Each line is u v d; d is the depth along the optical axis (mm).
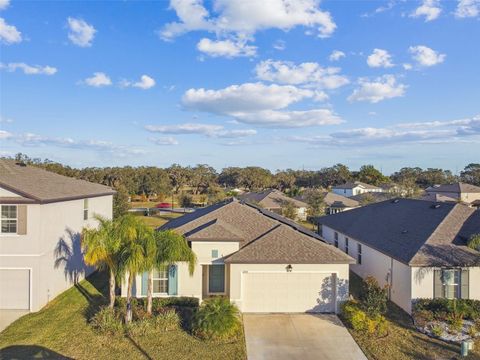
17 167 23219
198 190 111312
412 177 127125
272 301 18344
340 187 92188
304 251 18531
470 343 13539
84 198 23891
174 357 13242
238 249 18844
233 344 14383
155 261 16125
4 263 17906
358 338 15219
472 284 17766
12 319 16812
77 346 13898
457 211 20547
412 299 17531
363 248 24516
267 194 62219
